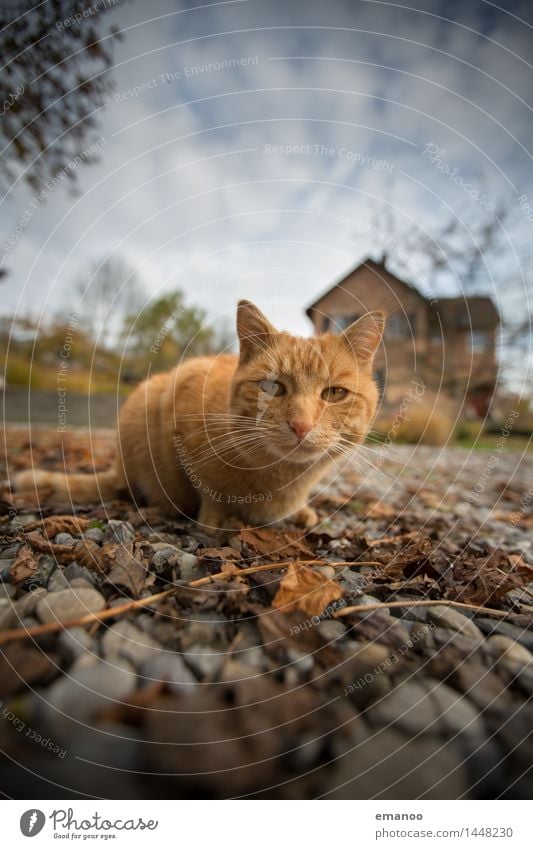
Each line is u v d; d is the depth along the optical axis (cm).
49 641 16
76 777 12
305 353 28
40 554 22
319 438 27
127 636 17
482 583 23
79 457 57
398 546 30
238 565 23
